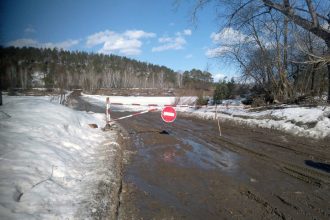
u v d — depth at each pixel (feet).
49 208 14.03
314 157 28.27
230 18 55.01
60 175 18.39
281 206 17.15
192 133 42.16
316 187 20.30
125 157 27.76
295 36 52.16
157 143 34.86
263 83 67.41
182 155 29.09
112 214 15.11
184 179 21.83
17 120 25.76
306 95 56.54
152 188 19.83
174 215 15.87
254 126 47.62
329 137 35.86
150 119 59.62
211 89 102.73
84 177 19.35
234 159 27.63
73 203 15.23
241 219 15.53
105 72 389.80
